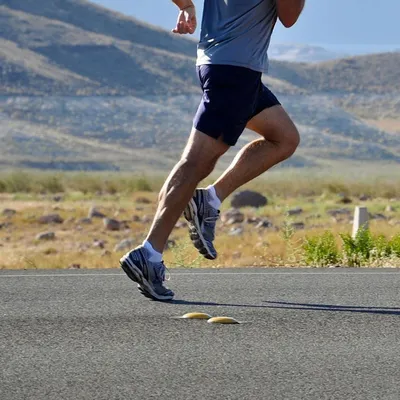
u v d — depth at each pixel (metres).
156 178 127.38
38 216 61.81
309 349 10.05
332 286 15.01
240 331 10.96
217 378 8.77
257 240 40.78
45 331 10.94
